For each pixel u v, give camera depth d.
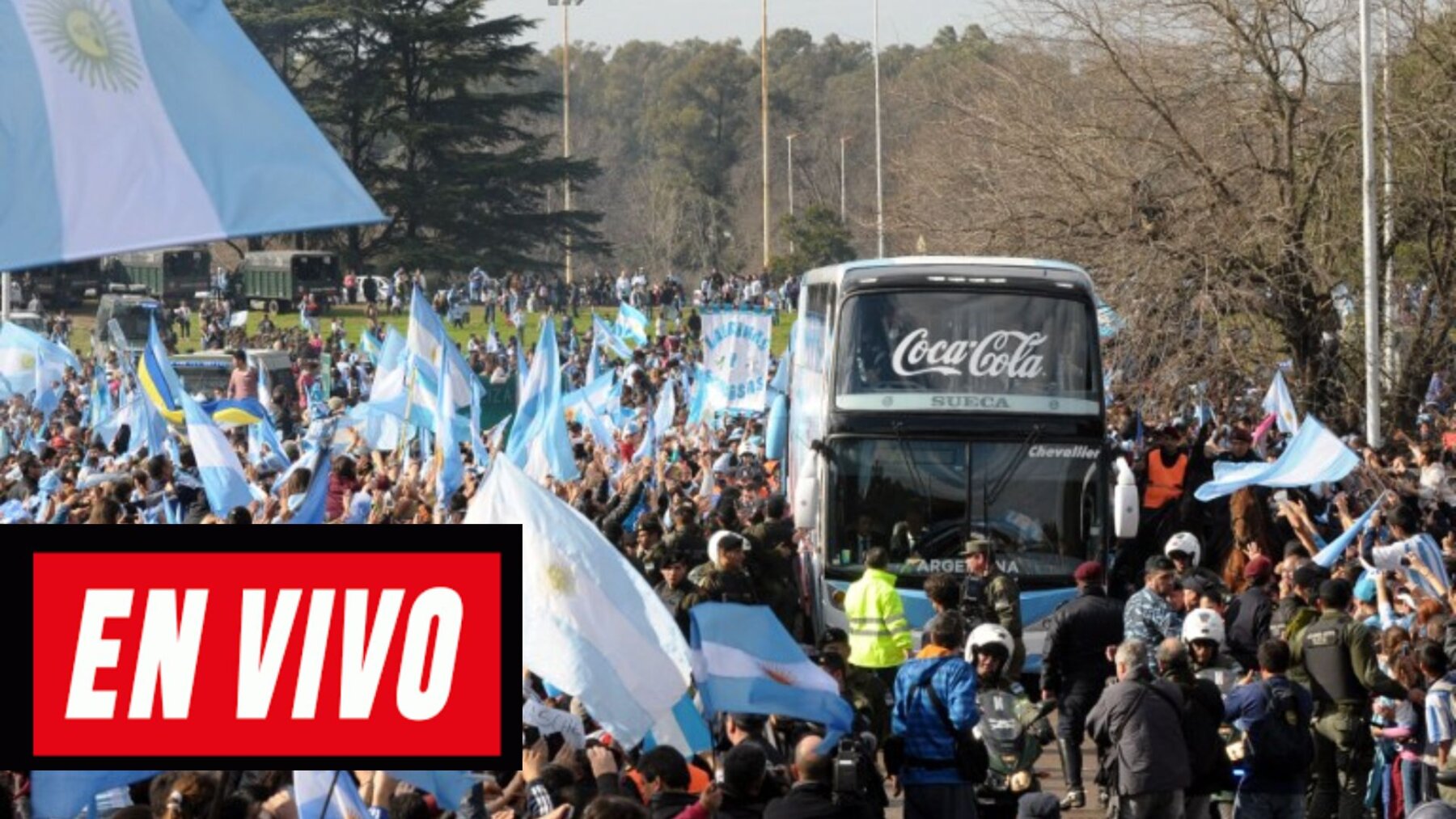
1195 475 29.83
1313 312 42.72
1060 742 20.77
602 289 124.19
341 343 93.44
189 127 8.24
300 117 8.34
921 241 49.84
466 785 11.16
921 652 16.61
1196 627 17.86
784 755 14.82
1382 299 43.81
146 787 12.57
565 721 14.85
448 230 125.38
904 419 26.38
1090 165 43.56
